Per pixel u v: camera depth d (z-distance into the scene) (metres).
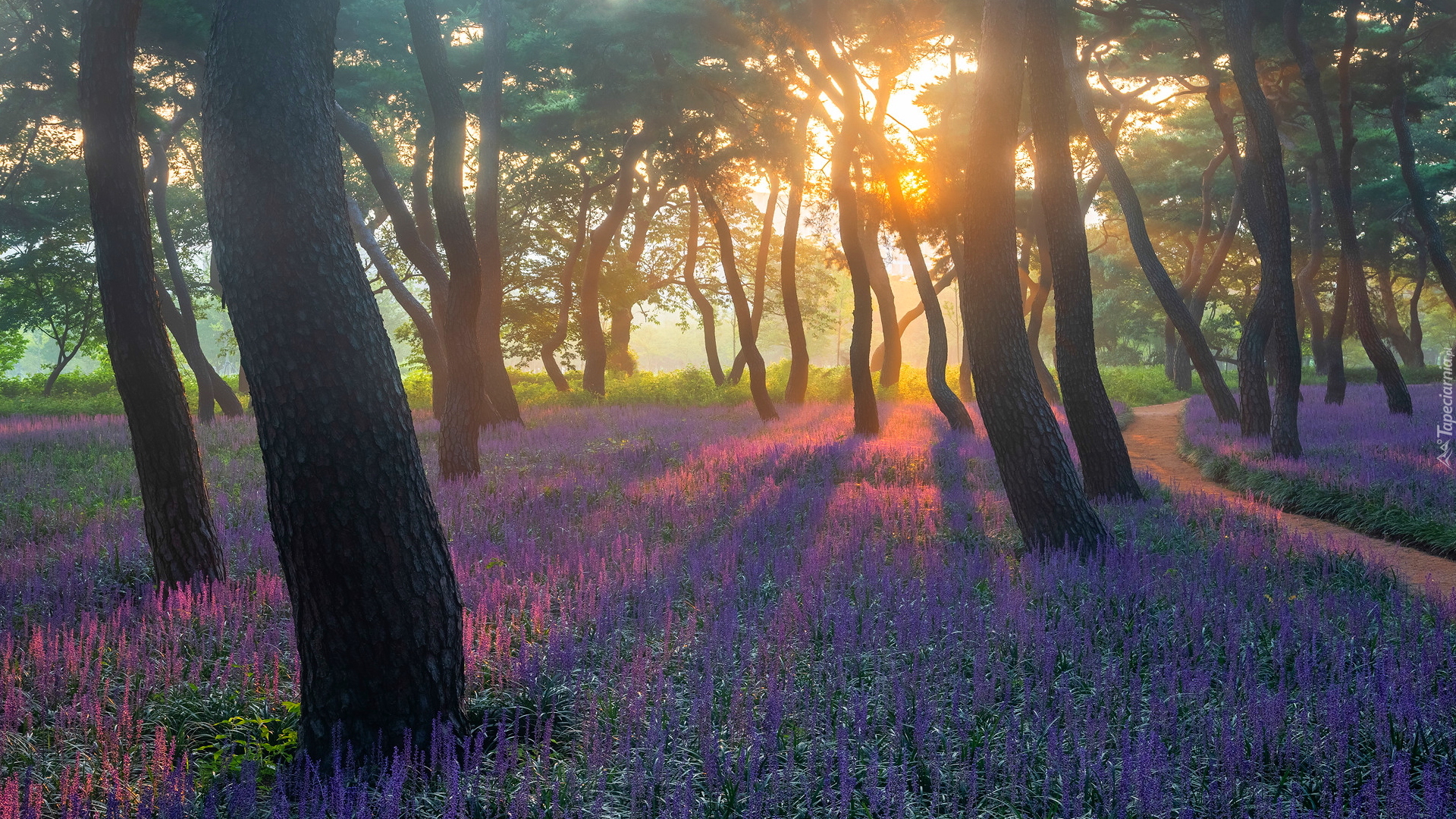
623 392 39.50
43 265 39.88
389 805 3.86
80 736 4.96
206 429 25.53
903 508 11.71
